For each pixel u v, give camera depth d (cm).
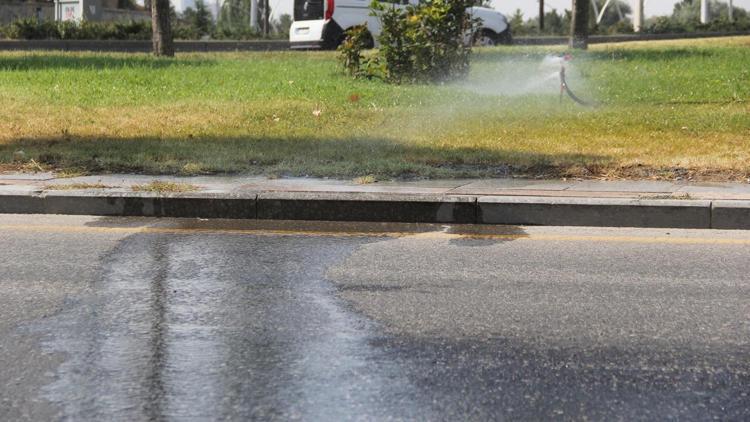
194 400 935
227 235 1706
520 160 2316
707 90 4062
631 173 2125
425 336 1129
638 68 4938
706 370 1023
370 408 914
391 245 1623
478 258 1526
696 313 1227
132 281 1376
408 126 3041
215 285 1353
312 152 2480
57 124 3139
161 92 3994
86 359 1051
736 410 916
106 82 4294
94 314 1215
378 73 4462
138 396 947
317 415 898
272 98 3775
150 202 1892
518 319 1197
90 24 8381
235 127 3078
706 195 1822
